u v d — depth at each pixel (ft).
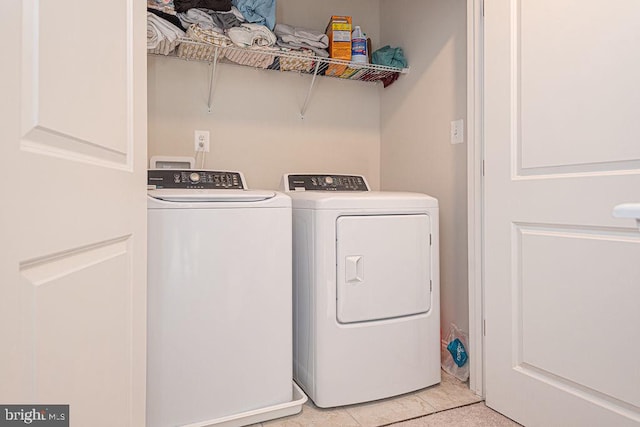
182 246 4.93
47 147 2.06
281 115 8.22
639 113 3.98
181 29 6.53
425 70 7.59
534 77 4.97
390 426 5.26
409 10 8.02
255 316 5.33
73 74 2.29
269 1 6.99
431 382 6.27
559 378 4.76
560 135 4.68
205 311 5.06
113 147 2.90
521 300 5.20
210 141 7.67
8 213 1.72
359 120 8.92
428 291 6.26
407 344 6.07
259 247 5.35
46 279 2.04
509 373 5.35
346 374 5.72
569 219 4.59
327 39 7.57
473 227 6.01
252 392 5.33
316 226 5.63
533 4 4.97
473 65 5.96
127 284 3.21
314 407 5.75
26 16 1.86
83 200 2.39
